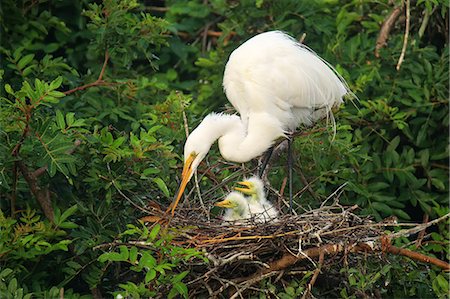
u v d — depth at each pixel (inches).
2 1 511.5
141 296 352.2
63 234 374.3
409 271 395.5
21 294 350.3
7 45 520.1
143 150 388.8
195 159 423.2
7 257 369.1
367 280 361.1
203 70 574.2
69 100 478.9
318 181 458.3
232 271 364.5
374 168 504.7
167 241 344.2
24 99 358.6
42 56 556.7
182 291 339.0
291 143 457.7
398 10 525.7
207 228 371.9
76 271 389.4
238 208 397.4
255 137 451.8
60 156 364.2
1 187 409.7
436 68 514.9
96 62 535.8
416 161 512.1
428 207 502.0
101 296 394.6
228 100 519.5
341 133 468.1
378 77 507.8
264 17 558.9
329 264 362.0
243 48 466.9
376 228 375.9
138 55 537.3
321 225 366.6
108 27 458.3
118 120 496.1
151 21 466.9
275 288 358.3
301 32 550.3
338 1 558.9
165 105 448.1
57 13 556.1
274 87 457.4
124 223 398.6
